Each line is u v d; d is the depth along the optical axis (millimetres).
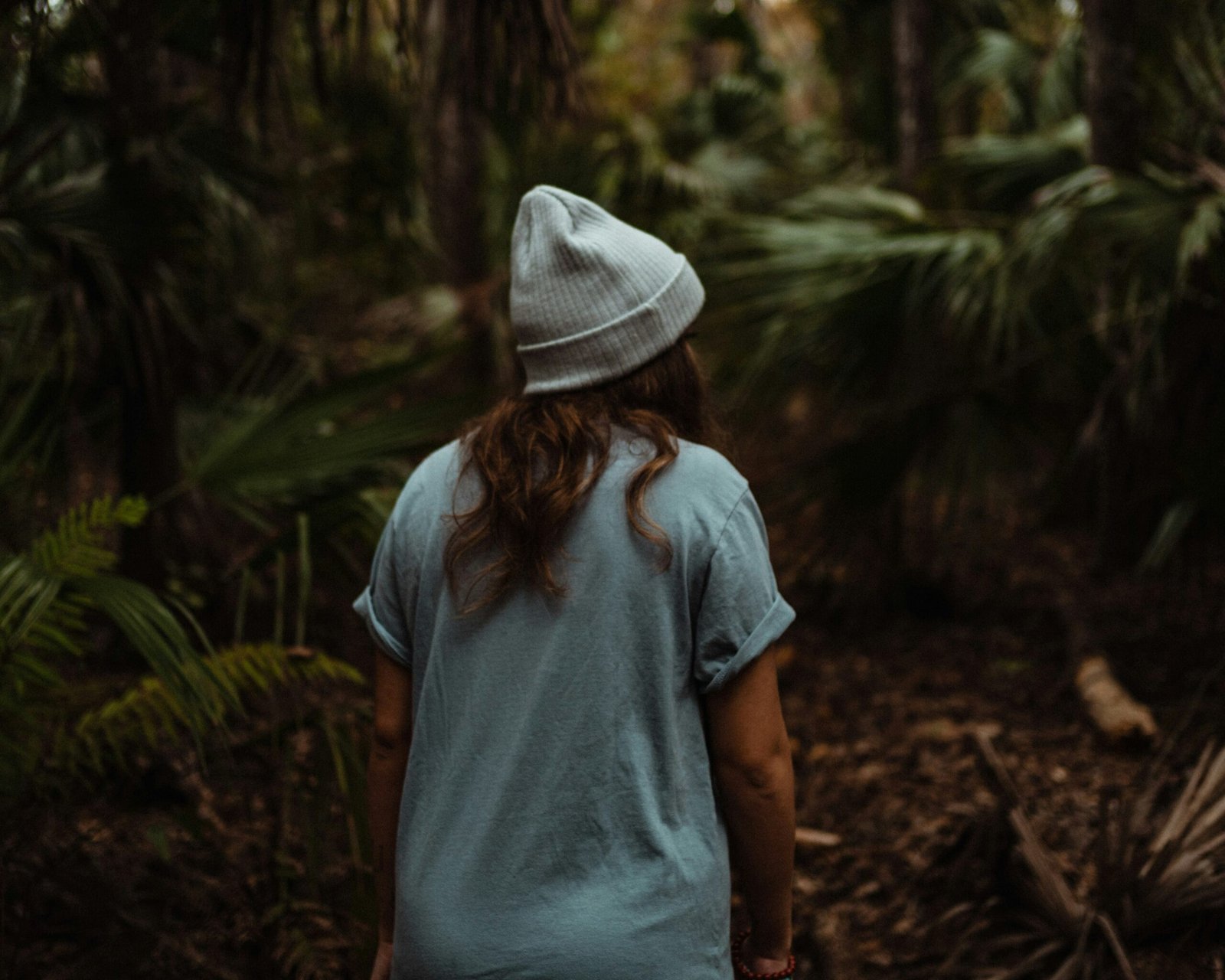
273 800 2320
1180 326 3641
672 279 1301
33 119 3312
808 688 4062
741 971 1373
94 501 1934
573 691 1195
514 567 1221
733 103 7598
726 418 1419
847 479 4141
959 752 3395
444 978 1154
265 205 4305
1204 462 3328
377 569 1373
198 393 3832
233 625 3746
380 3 2537
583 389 1284
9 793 1919
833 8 7633
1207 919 2227
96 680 2930
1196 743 3137
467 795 1210
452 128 5902
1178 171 3783
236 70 2689
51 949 2184
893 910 2582
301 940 2066
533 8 2508
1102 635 4102
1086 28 3889
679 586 1212
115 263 3350
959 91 6766
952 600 4598
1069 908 2293
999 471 4168
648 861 1172
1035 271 3664
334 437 2484
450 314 5574
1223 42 3592
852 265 4086
